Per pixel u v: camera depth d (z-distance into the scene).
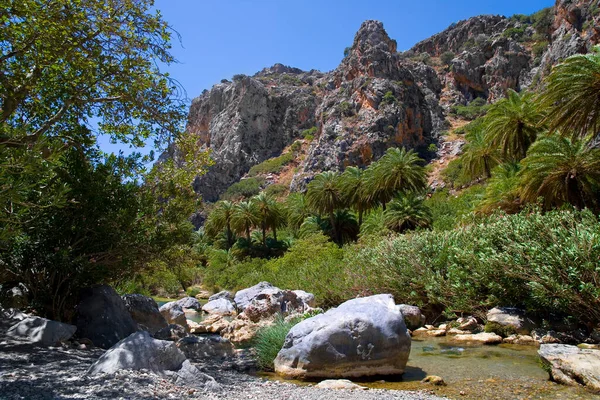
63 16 8.17
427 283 14.71
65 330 7.96
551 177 20.14
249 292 20.36
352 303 8.17
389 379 7.25
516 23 140.88
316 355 7.28
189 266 11.92
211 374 7.01
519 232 12.72
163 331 11.16
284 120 146.00
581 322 11.13
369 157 97.00
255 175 128.38
